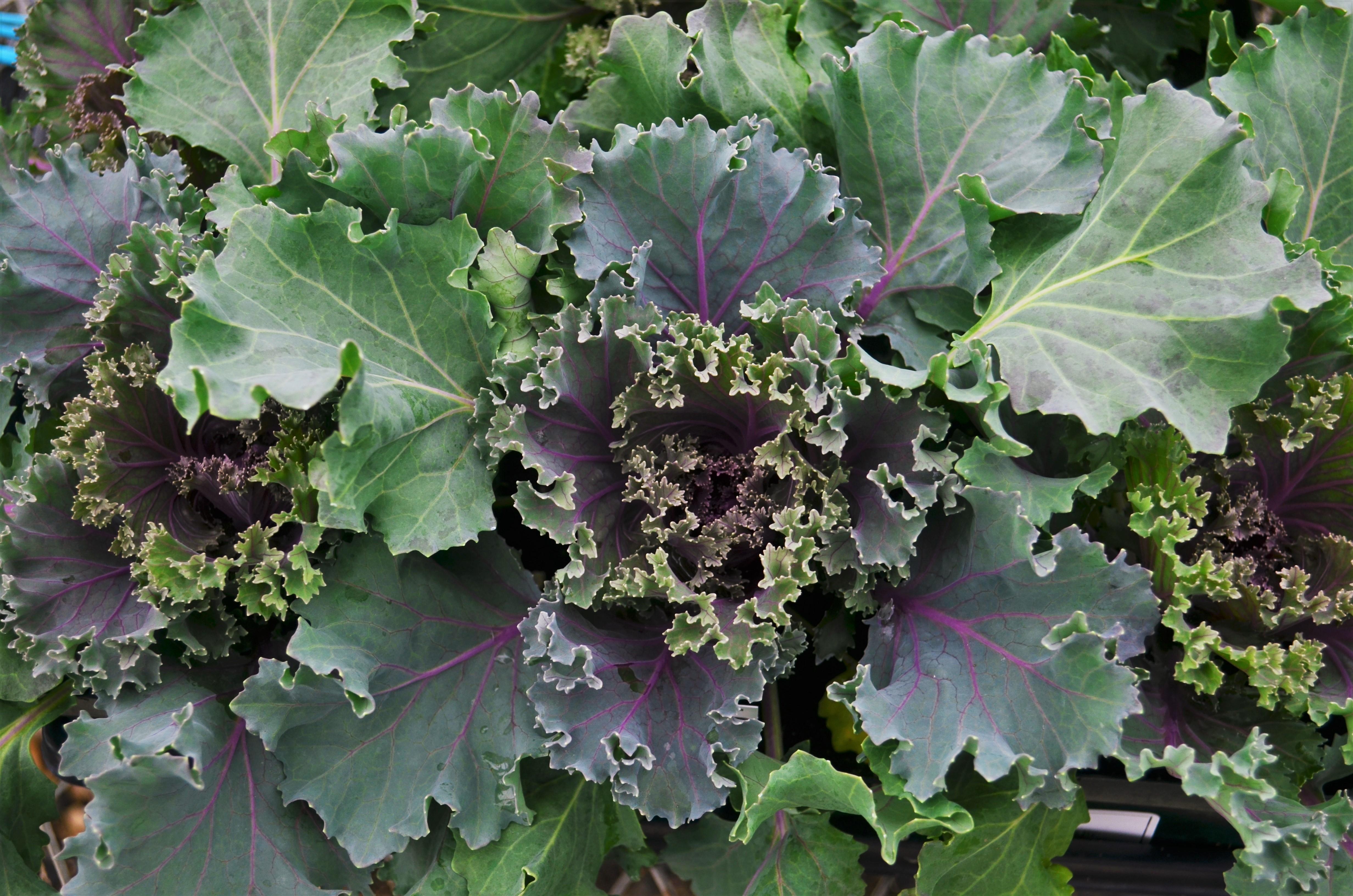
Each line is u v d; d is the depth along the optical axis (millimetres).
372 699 688
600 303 715
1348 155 760
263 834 707
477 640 729
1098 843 796
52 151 762
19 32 872
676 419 741
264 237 685
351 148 705
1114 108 761
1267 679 696
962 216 722
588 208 729
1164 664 733
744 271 745
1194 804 775
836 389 702
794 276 744
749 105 765
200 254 722
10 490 717
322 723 704
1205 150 701
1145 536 707
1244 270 686
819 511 721
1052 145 725
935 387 721
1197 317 687
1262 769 718
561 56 884
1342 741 728
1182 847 799
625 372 729
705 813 703
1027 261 724
